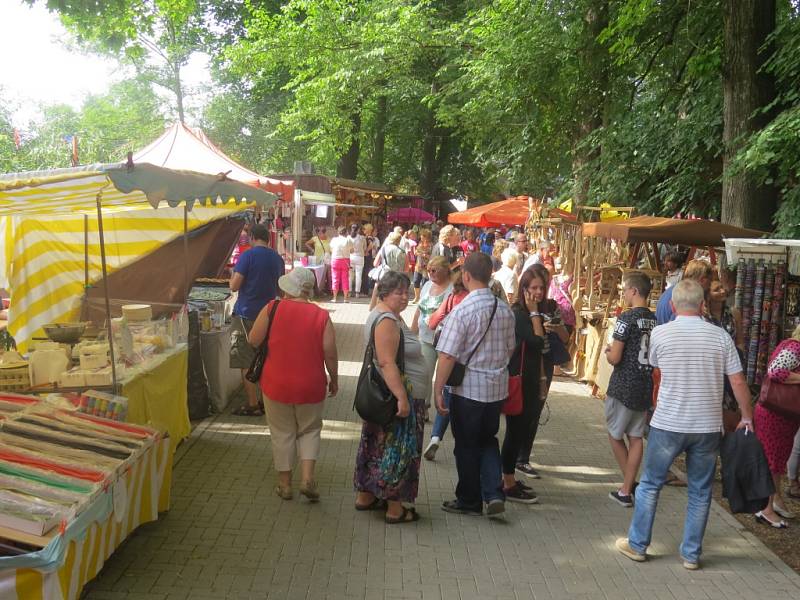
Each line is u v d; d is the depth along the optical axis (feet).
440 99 79.97
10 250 23.40
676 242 27.96
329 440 22.25
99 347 16.52
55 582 10.09
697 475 14.51
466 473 16.58
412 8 75.25
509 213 59.93
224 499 17.24
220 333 24.73
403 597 13.05
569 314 24.80
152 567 13.76
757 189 32.35
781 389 17.01
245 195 18.42
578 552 15.30
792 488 19.15
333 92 80.69
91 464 12.59
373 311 16.15
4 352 18.43
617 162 47.57
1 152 103.45
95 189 13.67
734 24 32.09
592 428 25.21
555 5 51.16
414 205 109.91
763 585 14.10
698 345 14.12
